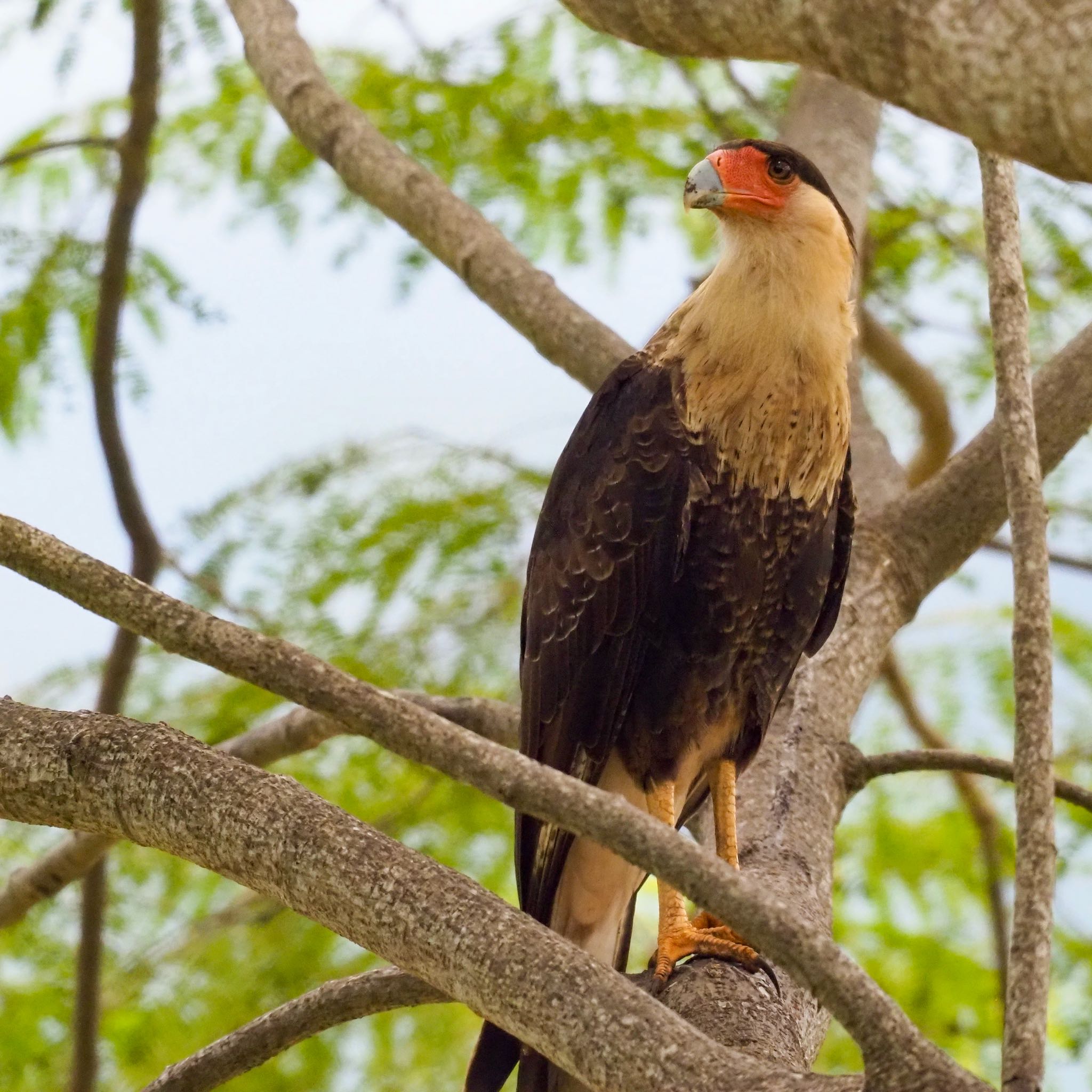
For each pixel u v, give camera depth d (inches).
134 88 359.6
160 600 166.7
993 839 409.4
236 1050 234.2
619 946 281.4
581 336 354.9
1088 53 108.4
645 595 285.6
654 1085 154.8
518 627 428.1
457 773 154.1
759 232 286.7
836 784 305.9
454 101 428.1
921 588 350.9
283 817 180.7
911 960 415.5
